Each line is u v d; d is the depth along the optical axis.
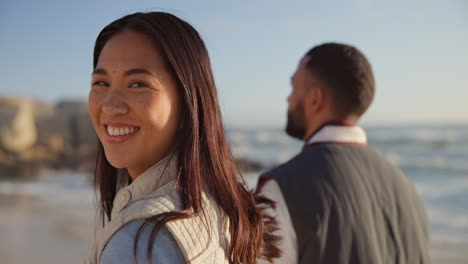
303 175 1.54
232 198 1.03
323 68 1.76
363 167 1.64
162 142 0.95
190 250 0.83
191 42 0.98
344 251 1.46
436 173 22.56
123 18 0.97
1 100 35.31
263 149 40.50
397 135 45.78
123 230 0.81
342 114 1.75
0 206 14.77
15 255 8.98
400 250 1.58
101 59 0.95
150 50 0.93
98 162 1.27
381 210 1.59
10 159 30.81
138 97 0.91
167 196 0.88
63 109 45.78
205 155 1.00
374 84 1.79
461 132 50.06
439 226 10.92
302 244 1.47
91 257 0.89
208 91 1.01
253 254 1.10
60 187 19.89
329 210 1.48
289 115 1.92
